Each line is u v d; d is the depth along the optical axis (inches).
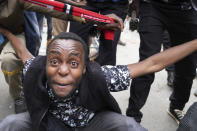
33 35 88.4
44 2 69.1
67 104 55.2
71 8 70.3
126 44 207.2
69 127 59.2
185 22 77.8
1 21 75.9
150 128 96.2
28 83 54.2
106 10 92.2
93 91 53.8
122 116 58.3
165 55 58.3
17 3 71.4
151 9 78.5
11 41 69.8
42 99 54.1
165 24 79.7
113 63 94.5
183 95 91.7
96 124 58.2
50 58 49.0
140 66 57.4
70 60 48.8
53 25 137.7
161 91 126.4
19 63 83.8
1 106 100.9
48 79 51.1
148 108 109.4
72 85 50.3
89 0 92.3
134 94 84.0
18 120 57.9
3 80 121.0
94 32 84.7
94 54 132.5
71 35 49.9
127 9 97.3
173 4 75.6
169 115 105.0
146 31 79.2
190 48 58.8
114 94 117.8
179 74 87.2
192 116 58.3
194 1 69.6
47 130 57.7
